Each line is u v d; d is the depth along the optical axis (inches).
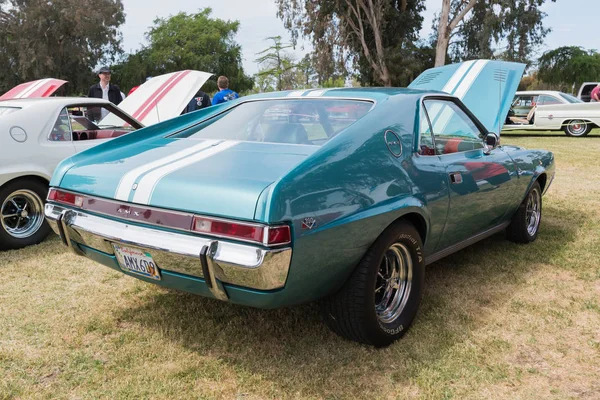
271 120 122.0
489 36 1162.6
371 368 100.3
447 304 130.1
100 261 108.1
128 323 120.0
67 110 196.9
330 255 91.4
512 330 116.4
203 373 98.2
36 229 185.2
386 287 112.4
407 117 117.4
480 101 266.2
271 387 93.5
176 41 2237.9
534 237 185.3
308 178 88.7
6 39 1686.8
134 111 310.2
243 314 123.5
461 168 129.8
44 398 90.1
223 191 85.9
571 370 100.0
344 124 111.7
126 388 92.9
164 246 89.2
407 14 1236.5
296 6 1214.9
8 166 172.7
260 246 81.1
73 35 1739.7
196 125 133.3
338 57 1256.2
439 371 99.2
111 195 98.0
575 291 139.3
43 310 127.1
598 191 272.1
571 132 606.9
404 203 106.0
